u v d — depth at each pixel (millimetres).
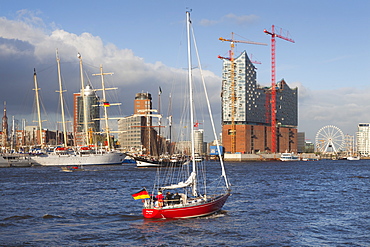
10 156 195375
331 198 72750
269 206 62188
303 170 182250
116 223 48938
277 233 44312
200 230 45000
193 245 39594
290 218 52656
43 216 53625
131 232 44250
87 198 71438
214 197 53250
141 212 56125
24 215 54344
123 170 172000
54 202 66312
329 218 53000
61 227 47125
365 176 138125
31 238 42062
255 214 55062
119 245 39500
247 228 46406
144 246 39188
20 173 145625
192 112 52375
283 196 74750
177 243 40125
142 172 156500
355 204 65375
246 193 78875
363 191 85625
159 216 49969
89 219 51625
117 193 79312
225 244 39906
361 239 42125
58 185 97188
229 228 46125
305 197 73688
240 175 137875
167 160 199625
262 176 132500
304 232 44938
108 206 61750
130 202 66062
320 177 130625
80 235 43188
